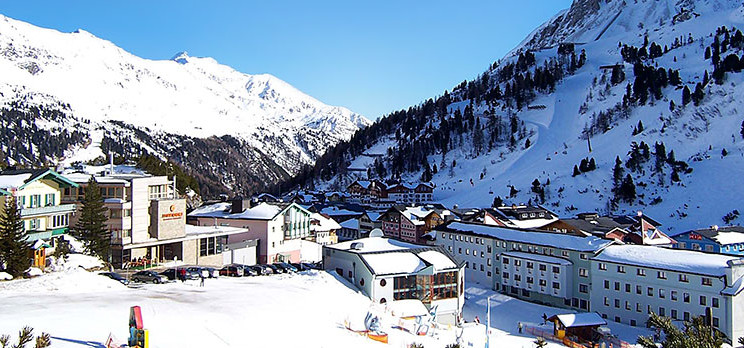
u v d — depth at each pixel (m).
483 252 90.31
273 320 42.25
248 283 59.81
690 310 61.28
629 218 113.56
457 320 66.50
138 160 158.00
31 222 57.34
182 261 76.19
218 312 42.53
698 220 128.75
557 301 76.75
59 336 30.14
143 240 71.06
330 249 72.19
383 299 63.03
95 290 49.00
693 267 61.78
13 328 30.95
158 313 39.78
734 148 166.00
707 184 146.62
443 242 99.94
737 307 57.38
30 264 53.03
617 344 56.31
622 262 68.50
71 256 59.25
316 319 45.44
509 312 73.25
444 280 66.12
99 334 31.56
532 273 79.38
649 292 65.69
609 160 187.62
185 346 31.61
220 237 84.44
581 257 74.62
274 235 92.81
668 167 164.50
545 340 57.69
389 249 73.31
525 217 122.06
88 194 63.81
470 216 119.62
